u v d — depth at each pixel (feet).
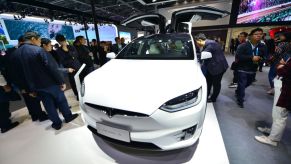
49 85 6.11
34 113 7.77
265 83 13.26
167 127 3.89
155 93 4.00
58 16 30.71
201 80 4.76
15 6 23.18
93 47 19.10
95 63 19.53
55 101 7.06
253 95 10.50
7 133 6.83
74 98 10.87
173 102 3.92
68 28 34.40
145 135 3.95
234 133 6.29
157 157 5.13
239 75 8.40
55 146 5.83
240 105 8.71
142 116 3.76
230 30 40.63
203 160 4.91
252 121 7.19
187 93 4.09
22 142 6.18
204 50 8.27
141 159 5.08
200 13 9.34
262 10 31.63
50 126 7.21
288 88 4.54
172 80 4.49
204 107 4.44
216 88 8.88
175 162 4.90
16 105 10.45
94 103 4.26
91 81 5.00
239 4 33.86
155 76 4.78
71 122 7.40
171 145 4.09
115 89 4.33
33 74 5.76
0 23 23.98
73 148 5.69
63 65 9.32
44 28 29.94
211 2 35.94
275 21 30.89
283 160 4.89
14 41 25.62
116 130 4.17
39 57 5.64
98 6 32.48
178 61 6.07
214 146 5.45
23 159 5.30
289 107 4.63
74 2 28.81
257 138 5.81
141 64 6.02
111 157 5.21
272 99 9.78
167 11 38.65
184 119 3.97
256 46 8.03
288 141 5.74
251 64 7.93
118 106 3.92
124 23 10.52
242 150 5.34
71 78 10.00
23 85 6.71
